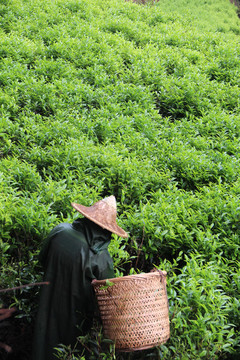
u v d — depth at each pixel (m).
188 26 14.32
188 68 9.85
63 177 5.66
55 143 6.38
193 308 3.67
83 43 9.98
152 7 15.70
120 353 3.43
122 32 11.98
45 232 4.23
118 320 2.96
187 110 8.45
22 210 4.32
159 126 7.62
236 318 3.72
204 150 6.99
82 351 3.27
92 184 5.56
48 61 8.79
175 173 6.20
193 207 5.33
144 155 6.50
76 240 3.22
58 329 3.24
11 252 4.36
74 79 8.36
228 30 16.59
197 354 3.32
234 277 4.11
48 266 3.28
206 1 19.55
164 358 3.31
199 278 3.93
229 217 5.07
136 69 9.19
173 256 4.77
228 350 3.35
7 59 8.49
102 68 9.03
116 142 6.84
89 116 7.17
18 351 3.53
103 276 3.23
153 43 11.82
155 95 8.82
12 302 3.80
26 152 5.90
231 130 7.64
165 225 4.67
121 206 5.25
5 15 11.14
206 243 4.58
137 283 2.98
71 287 3.17
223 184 6.04
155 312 3.00
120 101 8.08
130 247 4.62
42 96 7.48
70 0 13.20
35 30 10.86
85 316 3.26
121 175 5.59
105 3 14.45
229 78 10.05
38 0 12.77
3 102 7.06
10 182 5.23
